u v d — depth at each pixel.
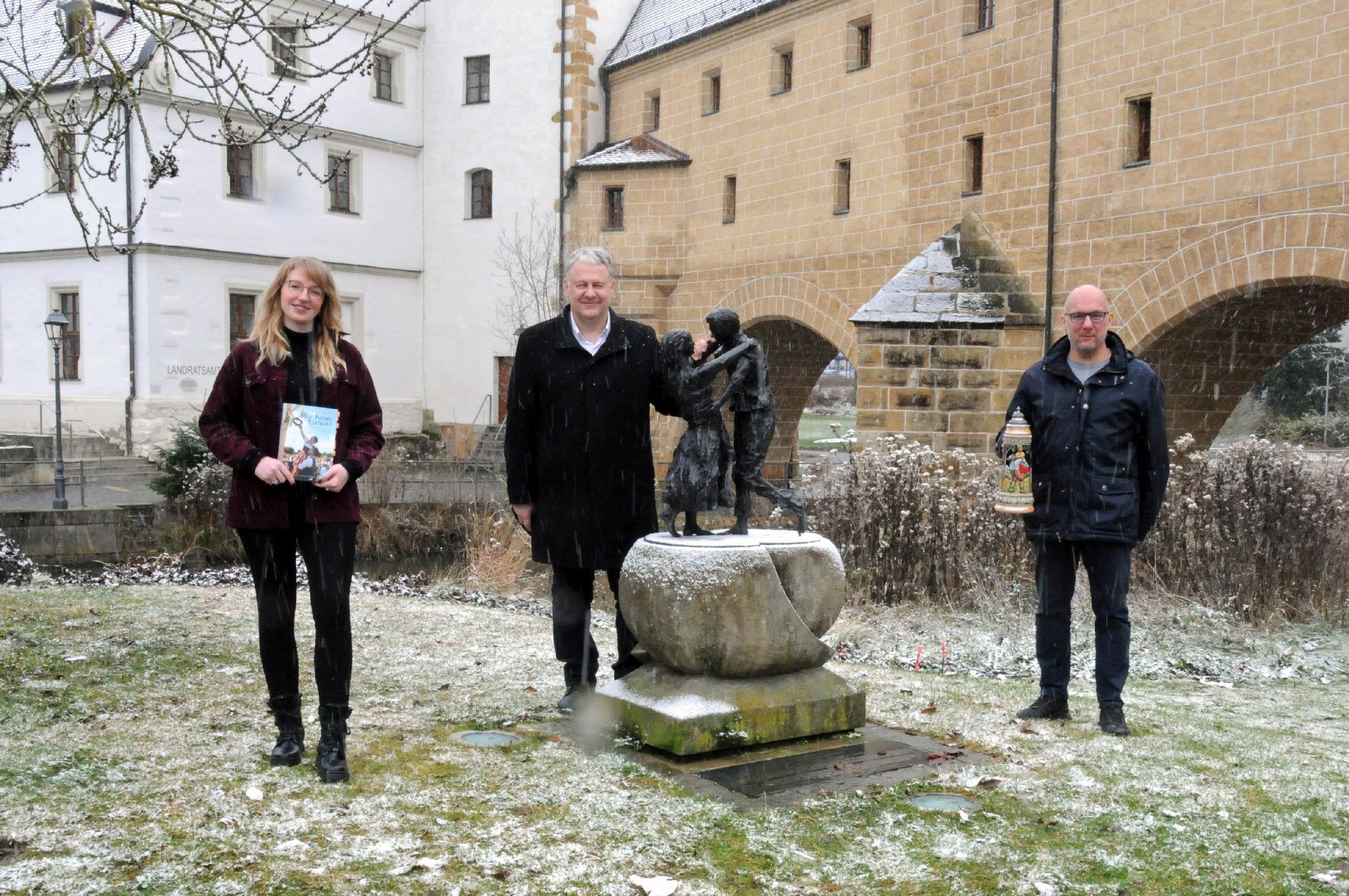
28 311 30.00
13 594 9.31
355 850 3.47
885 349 19.59
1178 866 3.48
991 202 20.48
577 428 5.22
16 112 6.84
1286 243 15.46
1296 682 7.46
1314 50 15.05
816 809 3.96
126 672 6.01
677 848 3.55
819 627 4.97
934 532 10.63
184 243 28.67
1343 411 40.75
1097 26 18.38
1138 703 6.09
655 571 4.74
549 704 5.55
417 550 20.58
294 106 30.92
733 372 4.92
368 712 5.32
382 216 33.78
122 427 28.16
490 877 3.29
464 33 33.72
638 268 28.92
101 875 3.23
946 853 3.55
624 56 31.16
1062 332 19.08
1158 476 5.24
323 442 4.12
